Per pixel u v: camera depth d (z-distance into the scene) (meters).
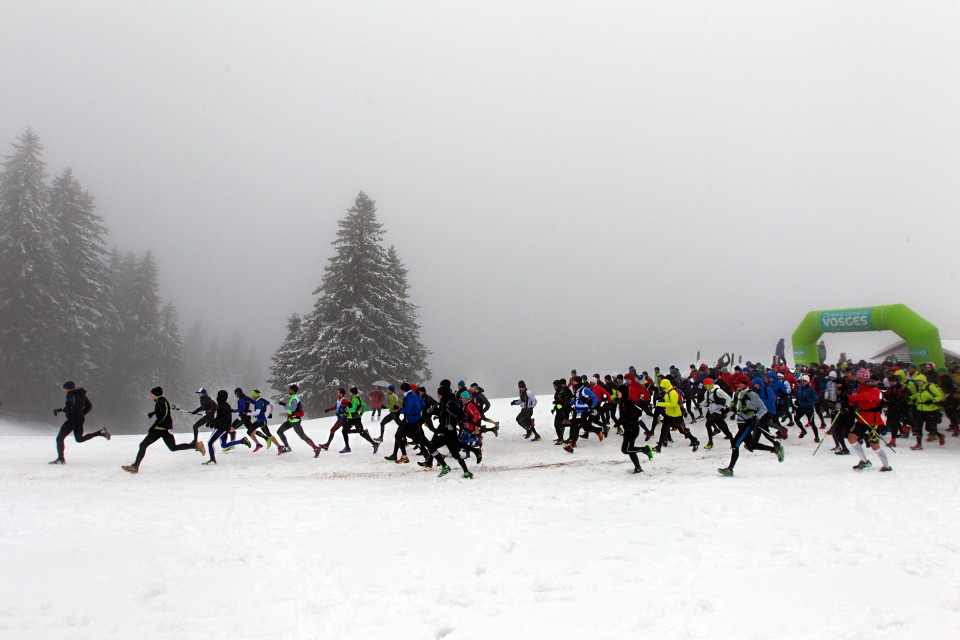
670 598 4.39
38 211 38.12
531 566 5.36
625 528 6.77
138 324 52.19
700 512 7.49
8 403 35.91
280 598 4.60
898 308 23.70
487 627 3.95
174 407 12.98
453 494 9.60
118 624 4.07
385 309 42.84
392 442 17.52
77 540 6.41
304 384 39.09
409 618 4.17
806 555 5.47
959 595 4.36
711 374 19.44
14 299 35.53
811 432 17.64
